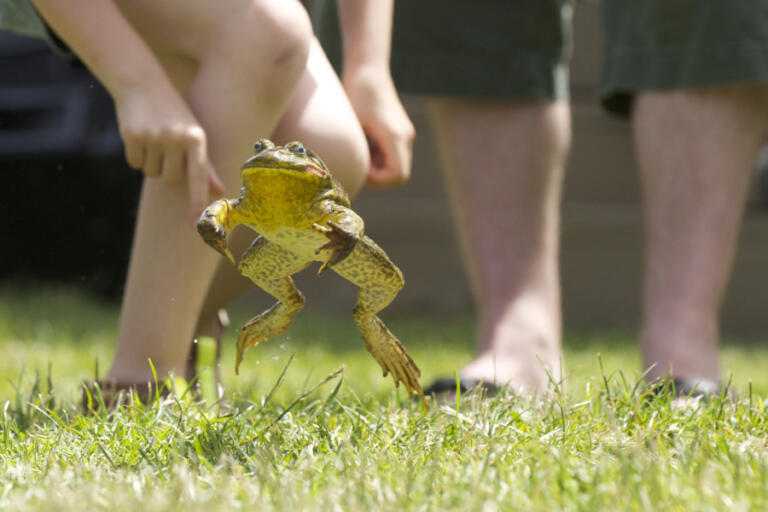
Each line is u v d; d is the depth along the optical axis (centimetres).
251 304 604
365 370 387
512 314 357
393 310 635
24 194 561
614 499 264
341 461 296
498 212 362
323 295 625
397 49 363
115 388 322
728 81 350
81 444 305
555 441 304
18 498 278
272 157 277
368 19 341
